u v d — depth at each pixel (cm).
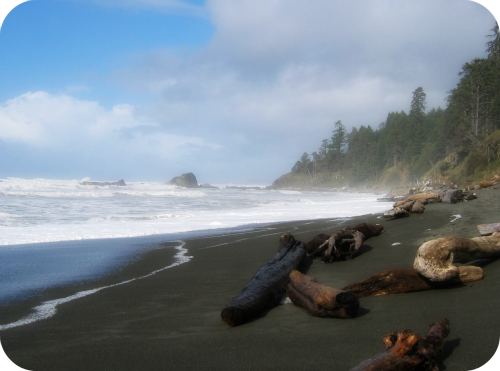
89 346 421
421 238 805
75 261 849
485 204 1138
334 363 355
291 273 534
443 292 506
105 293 622
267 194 3856
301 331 427
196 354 390
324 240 766
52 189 2488
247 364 364
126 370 368
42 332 467
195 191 3547
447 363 338
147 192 2975
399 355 319
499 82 3172
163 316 510
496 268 563
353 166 6538
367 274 635
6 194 2150
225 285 643
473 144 3331
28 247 1012
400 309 464
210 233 1210
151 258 872
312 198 3247
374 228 880
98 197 2430
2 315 527
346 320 449
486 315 420
